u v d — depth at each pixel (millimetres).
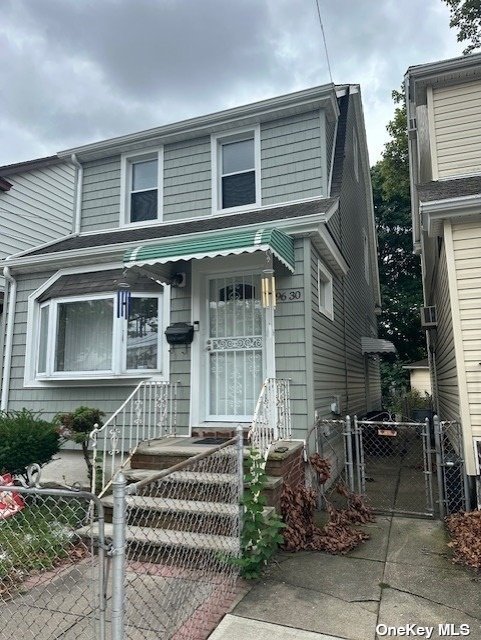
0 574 3314
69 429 5660
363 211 13594
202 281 6531
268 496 4191
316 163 7199
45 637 2705
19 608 3000
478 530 4359
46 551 3391
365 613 3047
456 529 4574
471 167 6543
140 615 2639
